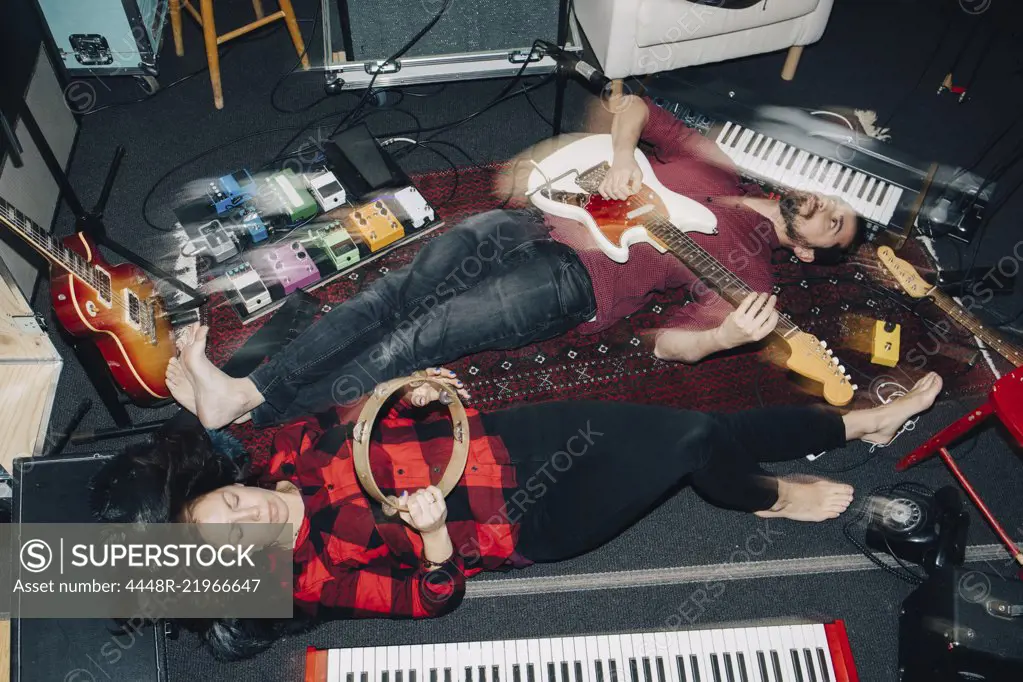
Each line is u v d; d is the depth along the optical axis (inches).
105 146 133.6
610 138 116.7
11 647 83.0
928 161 125.9
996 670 84.3
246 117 136.8
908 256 124.3
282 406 102.0
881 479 109.0
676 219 108.7
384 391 80.0
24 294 111.6
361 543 85.4
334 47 137.5
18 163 111.8
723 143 125.3
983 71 145.7
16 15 118.2
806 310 118.5
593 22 128.3
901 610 99.5
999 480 109.2
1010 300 122.6
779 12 126.0
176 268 120.6
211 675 97.0
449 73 132.6
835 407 107.1
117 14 123.5
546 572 102.3
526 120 136.9
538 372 113.7
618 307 109.3
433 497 78.0
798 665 83.4
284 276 115.3
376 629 99.6
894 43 149.2
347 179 123.4
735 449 89.6
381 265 121.0
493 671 82.8
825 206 110.7
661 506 107.0
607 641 83.8
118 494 81.6
